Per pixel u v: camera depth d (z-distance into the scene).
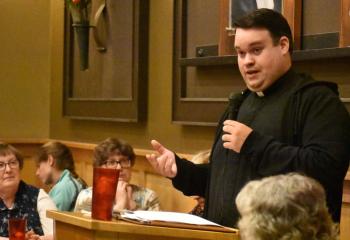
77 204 5.10
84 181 6.21
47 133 7.80
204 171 3.41
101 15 6.52
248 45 3.12
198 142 5.34
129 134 6.30
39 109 7.83
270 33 3.11
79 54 6.89
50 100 7.76
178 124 5.57
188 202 5.43
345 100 4.10
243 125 2.98
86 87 6.84
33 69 7.81
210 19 5.18
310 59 4.27
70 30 7.09
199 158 4.52
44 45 7.84
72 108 7.05
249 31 3.12
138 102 6.02
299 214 1.98
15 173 4.52
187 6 5.45
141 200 5.16
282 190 2.02
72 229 2.72
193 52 5.36
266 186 2.04
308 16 4.37
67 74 7.13
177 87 5.52
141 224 2.60
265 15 3.13
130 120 6.08
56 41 7.63
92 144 6.71
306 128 2.99
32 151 7.71
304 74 3.24
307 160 2.87
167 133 5.75
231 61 4.79
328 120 2.96
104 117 6.48
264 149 2.93
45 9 7.81
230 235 2.59
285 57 3.16
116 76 6.34
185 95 5.45
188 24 5.43
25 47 7.77
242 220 2.05
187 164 3.38
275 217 1.99
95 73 6.68
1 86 7.69
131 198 5.03
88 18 6.69
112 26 6.38
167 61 5.77
